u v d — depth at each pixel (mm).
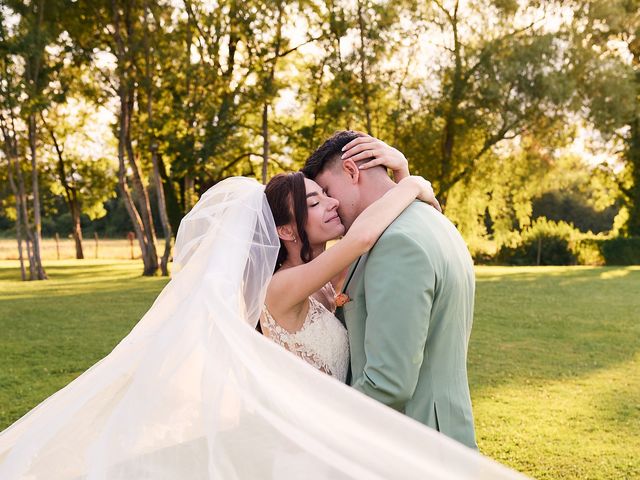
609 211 45125
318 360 2047
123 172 22031
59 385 6465
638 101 26453
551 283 16562
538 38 22016
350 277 1934
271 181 2119
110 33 21641
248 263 1913
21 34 19141
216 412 1446
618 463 4281
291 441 1384
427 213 1891
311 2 20250
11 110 20203
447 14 22562
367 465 1319
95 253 37156
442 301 1793
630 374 6793
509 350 8031
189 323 1601
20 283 19703
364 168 2088
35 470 1631
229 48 21547
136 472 1479
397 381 1683
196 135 20188
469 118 23328
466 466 1293
